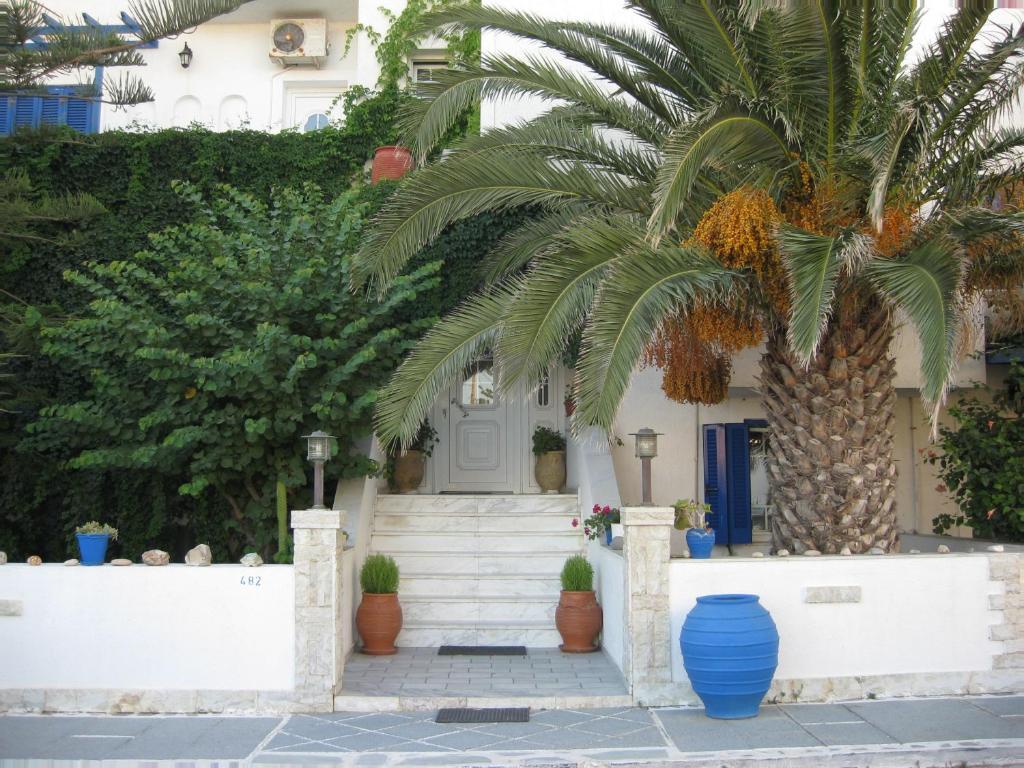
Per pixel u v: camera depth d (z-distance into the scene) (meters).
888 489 8.26
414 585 9.86
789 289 6.89
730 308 8.02
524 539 10.43
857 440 8.12
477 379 12.71
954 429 11.84
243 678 7.38
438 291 11.25
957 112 7.77
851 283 7.57
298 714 7.30
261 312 9.14
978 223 7.31
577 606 9.01
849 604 7.56
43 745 6.50
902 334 11.13
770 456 8.63
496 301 8.34
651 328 6.75
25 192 10.88
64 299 11.57
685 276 7.04
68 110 15.39
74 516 11.03
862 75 7.25
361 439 10.11
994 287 8.46
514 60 8.96
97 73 15.05
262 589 7.46
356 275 8.70
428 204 8.65
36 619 7.45
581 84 8.98
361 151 12.44
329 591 7.44
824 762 6.14
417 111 9.09
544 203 9.16
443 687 7.77
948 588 7.66
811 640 7.51
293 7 15.94
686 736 6.62
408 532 10.47
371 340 9.30
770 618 7.11
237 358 8.32
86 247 11.66
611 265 7.30
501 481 12.57
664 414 11.66
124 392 9.16
